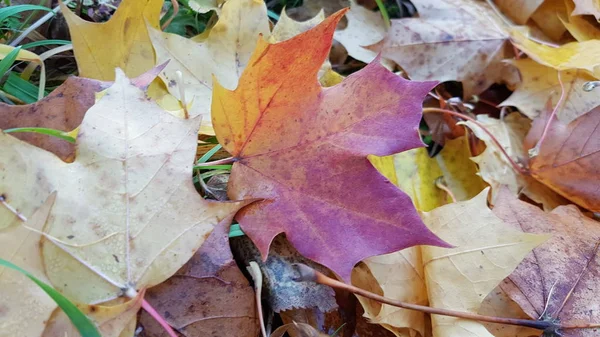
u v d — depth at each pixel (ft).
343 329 0.76
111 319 0.57
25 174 0.60
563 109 1.03
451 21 1.13
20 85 0.88
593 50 1.02
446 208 0.78
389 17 1.31
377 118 0.70
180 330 0.63
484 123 1.05
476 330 0.71
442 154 1.05
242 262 0.76
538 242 0.73
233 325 0.66
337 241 0.68
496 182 0.96
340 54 1.18
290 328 0.72
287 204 0.70
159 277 0.61
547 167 0.96
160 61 0.86
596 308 0.75
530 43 1.07
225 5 0.90
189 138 0.67
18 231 0.57
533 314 0.74
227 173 0.83
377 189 0.68
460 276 0.74
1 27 0.98
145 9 0.85
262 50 0.64
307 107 0.70
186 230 0.63
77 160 0.63
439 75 1.11
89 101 0.74
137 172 0.64
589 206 0.93
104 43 0.84
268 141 0.72
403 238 0.66
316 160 0.71
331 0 1.28
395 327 0.75
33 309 0.56
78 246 0.60
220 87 0.67
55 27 1.05
